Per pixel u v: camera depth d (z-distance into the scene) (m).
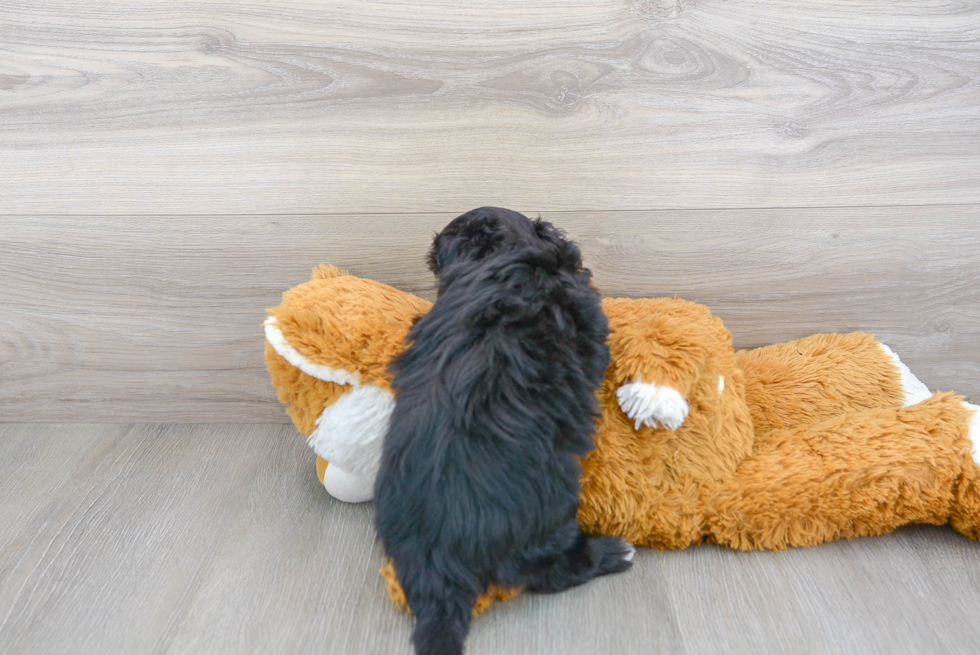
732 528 0.80
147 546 0.85
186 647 0.69
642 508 0.80
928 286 1.06
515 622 0.71
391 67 0.96
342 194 1.02
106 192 1.02
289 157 1.00
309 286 0.84
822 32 0.95
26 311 1.09
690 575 0.77
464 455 0.66
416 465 0.67
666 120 0.98
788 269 1.05
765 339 1.09
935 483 0.78
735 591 0.75
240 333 1.10
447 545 0.66
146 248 1.05
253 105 0.98
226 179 1.01
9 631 0.71
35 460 1.05
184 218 1.03
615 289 1.06
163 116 0.99
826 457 0.80
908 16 0.94
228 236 1.04
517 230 0.77
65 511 0.92
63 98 0.98
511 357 0.67
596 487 0.79
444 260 0.79
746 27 0.95
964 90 0.97
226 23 0.95
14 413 1.15
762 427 0.94
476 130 0.99
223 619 0.72
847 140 1.00
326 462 0.92
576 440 0.71
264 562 0.81
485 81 0.97
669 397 0.74
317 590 0.77
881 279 1.06
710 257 1.05
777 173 1.01
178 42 0.96
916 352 1.10
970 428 0.80
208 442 1.10
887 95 0.98
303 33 0.95
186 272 1.06
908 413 0.83
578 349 0.71
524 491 0.66
